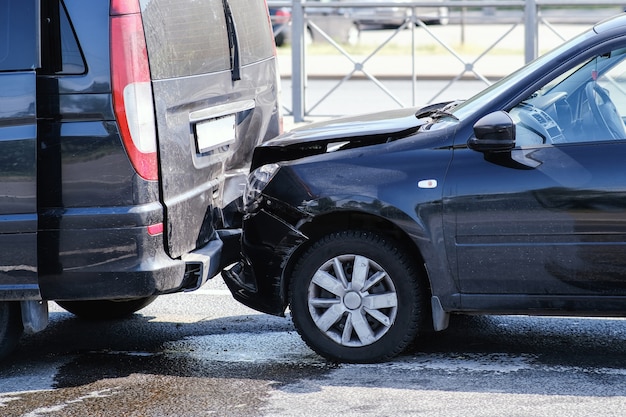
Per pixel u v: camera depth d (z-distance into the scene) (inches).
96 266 266.5
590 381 271.3
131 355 304.7
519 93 277.4
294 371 284.8
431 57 1152.2
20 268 266.2
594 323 324.5
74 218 264.5
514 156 271.3
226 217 310.2
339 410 254.8
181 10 282.8
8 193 263.7
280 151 295.9
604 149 267.4
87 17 260.8
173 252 274.1
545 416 247.8
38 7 259.4
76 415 257.6
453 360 290.7
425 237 275.3
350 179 280.4
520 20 605.6
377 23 938.1
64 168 264.8
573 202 266.1
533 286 272.1
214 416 253.1
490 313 278.8
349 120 313.7
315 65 1125.7
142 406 262.1
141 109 263.1
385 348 284.0
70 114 263.1
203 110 292.0
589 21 1126.4
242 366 290.8
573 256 267.9
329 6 621.6
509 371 280.4
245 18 327.0
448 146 276.8
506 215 270.2
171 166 273.6
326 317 286.8
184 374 285.6
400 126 289.1
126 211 264.2
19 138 261.6
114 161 263.4
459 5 595.2
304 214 283.4
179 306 356.5
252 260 293.4
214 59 299.9
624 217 263.4
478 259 273.7
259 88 334.6
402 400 260.4
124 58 260.5
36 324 275.3
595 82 274.2
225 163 310.8
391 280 281.6
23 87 260.2
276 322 334.3
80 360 301.6
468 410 252.5
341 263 285.1
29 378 286.8
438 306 278.8
